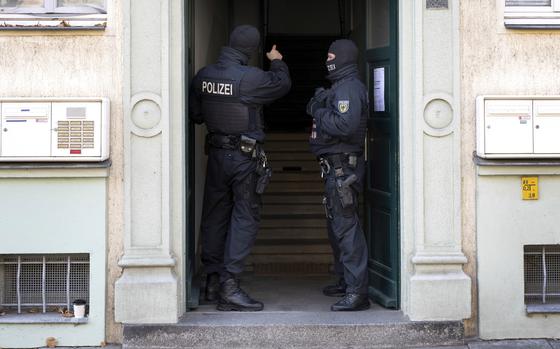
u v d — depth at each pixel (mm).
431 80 5746
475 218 5805
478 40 5809
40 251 5656
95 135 5602
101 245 5660
